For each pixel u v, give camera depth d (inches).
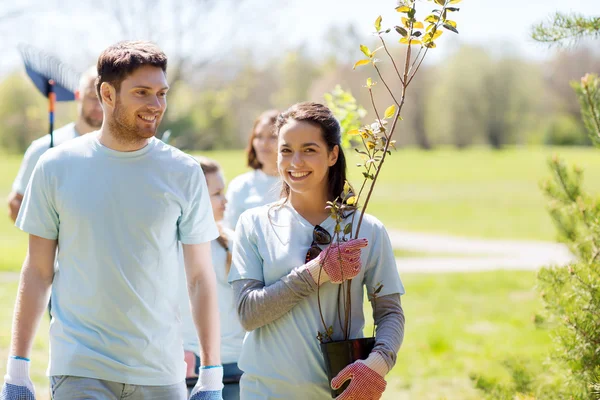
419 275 788.0
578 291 193.0
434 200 1792.6
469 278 759.1
